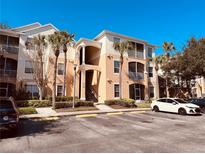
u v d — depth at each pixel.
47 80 24.11
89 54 30.41
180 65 21.80
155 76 30.73
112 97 25.38
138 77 28.38
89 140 7.80
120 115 15.71
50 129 10.12
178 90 30.67
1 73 22.81
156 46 31.66
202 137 8.31
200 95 40.12
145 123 12.01
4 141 7.66
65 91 24.42
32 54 23.89
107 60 25.91
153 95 29.86
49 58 24.75
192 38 21.97
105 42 26.38
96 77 27.97
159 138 8.12
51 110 17.64
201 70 19.98
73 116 15.12
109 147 6.79
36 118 14.01
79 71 26.58
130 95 27.64
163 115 15.81
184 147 6.78
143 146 6.89
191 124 11.68
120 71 24.47
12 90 22.48
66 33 20.52
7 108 8.49
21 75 23.28
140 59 29.08
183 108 15.95
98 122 12.35
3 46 23.25
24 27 26.58
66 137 8.32
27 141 7.65
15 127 8.43
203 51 19.62
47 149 6.59
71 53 27.09
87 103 20.58
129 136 8.49
